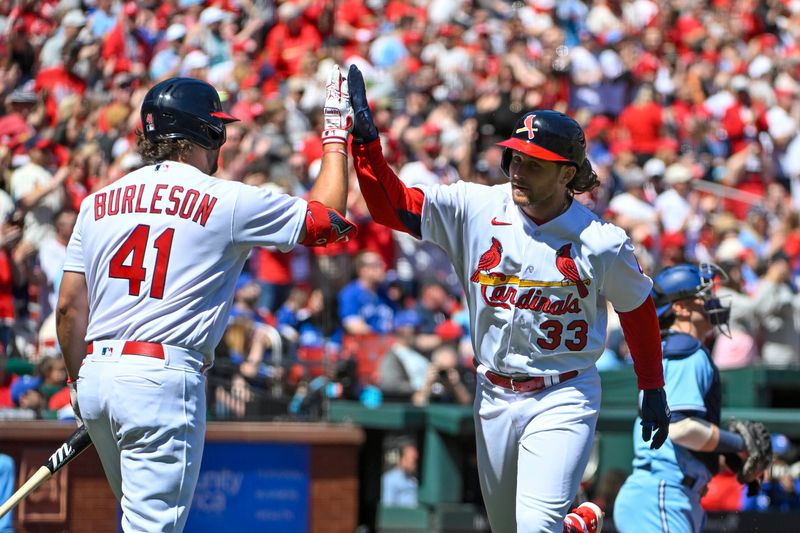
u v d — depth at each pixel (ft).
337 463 90.48
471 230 53.21
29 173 122.11
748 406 103.71
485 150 156.76
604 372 106.01
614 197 161.79
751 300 130.21
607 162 165.78
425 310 131.13
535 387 53.11
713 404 65.77
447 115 161.58
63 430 84.12
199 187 49.49
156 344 48.42
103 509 84.02
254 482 88.74
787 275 133.08
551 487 51.83
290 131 150.20
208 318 49.34
